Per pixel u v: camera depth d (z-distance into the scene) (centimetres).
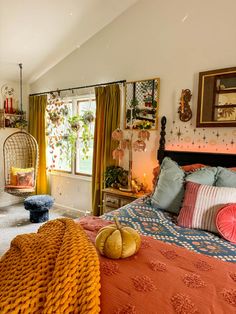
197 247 137
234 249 135
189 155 253
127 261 110
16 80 426
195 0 252
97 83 344
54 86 405
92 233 142
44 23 299
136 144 289
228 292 89
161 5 276
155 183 235
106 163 329
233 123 234
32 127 440
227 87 236
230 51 235
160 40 279
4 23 287
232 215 152
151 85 287
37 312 76
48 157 427
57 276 84
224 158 232
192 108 262
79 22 309
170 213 194
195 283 94
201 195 170
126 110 312
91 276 85
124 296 85
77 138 383
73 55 368
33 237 122
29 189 373
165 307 80
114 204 286
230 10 233
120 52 315
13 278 92
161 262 110
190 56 259
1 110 403
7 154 421
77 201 395
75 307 77
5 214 375
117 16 312
